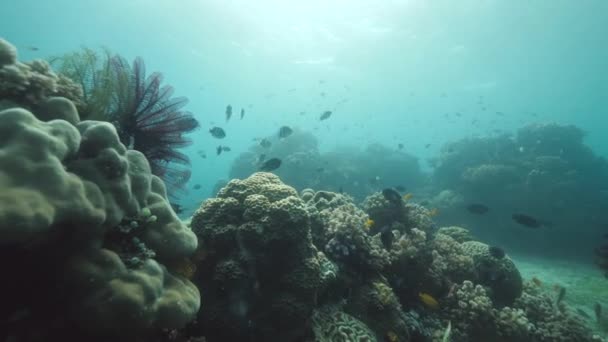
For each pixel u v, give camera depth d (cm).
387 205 755
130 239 290
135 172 306
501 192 1658
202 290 393
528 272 1199
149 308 250
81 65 387
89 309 230
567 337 557
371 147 2622
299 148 2286
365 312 495
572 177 1634
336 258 516
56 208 205
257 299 391
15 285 230
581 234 1462
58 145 227
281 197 446
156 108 403
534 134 1938
